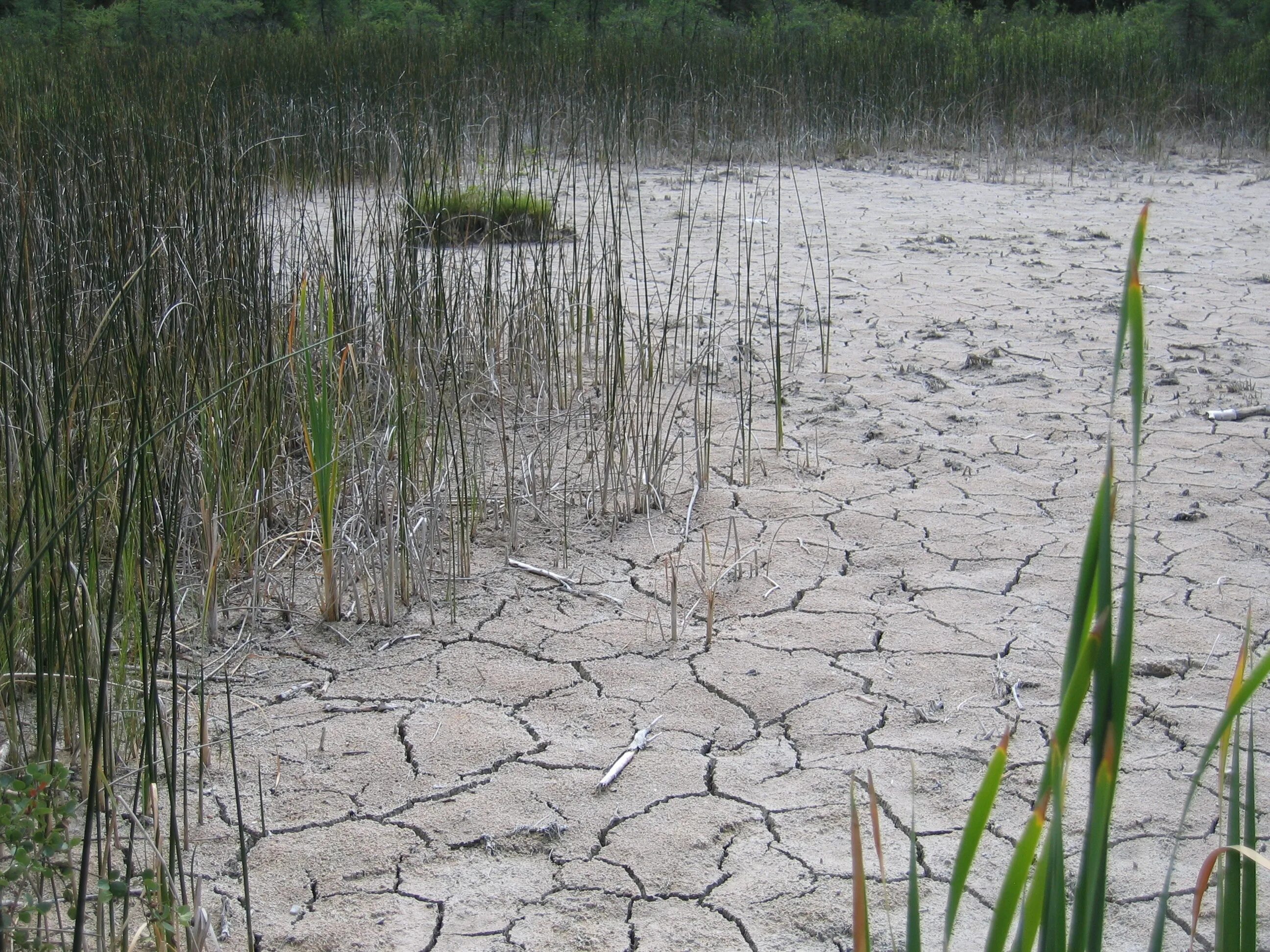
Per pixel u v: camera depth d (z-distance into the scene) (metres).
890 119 11.36
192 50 11.38
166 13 14.66
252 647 2.61
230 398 3.02
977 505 3.47
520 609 2.83
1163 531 3.30
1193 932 1.25
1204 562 3.11
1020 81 12.06
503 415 3.50
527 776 2.20
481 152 6.40
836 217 7.88
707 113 10.71
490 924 1.84
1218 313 5.65
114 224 3.33
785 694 2.49
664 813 2.11
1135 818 2.11
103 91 6.86
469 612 2.80
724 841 2.04
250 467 3.10
